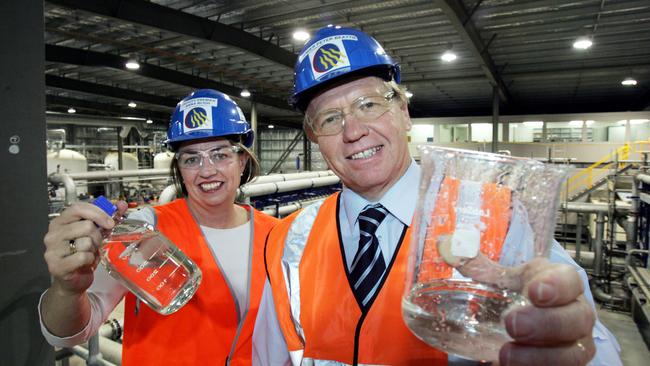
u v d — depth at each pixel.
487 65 8.11
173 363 1.19
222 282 1.27
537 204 0.45
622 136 11.91
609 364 0.55
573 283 0.37
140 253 0.88
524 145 11.80
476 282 0.43
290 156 20.64
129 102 13.42
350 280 0.78
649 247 4.71
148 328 1.20
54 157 8.69
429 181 0.47
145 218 1.31
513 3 5.73
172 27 5.56
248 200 3.75
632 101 13.52
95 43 7.56
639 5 5.68
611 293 5.18
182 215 1.37
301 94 0.83
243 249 1.38
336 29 0.82
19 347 1.22
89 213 0.75
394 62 0.82
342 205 0.89
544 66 9.21
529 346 0.39
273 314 0.88
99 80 11.12
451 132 13.64
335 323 0.76
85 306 0.92
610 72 8.96
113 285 1.07
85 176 4.60
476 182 0.45
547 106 14.58
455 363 0.68
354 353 0.73
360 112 0.79
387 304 0.74
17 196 1.20
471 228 0.44
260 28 6.93
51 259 0.75
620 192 7.32
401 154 0.82
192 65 9.45
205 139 1.31
